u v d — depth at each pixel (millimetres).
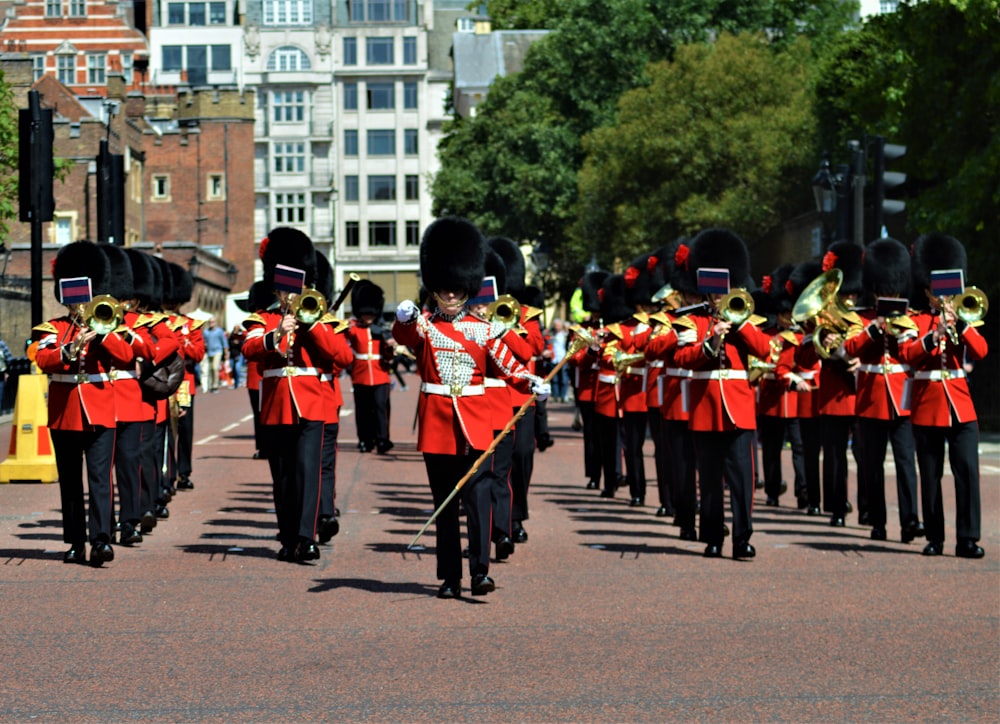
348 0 105938
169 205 86125
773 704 8211
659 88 43531
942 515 13336
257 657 9250
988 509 16641
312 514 12719
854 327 14398
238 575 12109
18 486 18969
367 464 21984
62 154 68000
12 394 34188
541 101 54219
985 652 9414
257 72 103938
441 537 11180
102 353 12617
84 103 86312
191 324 17859
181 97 86375
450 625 10180
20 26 100500
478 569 11203
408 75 104812
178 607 10781
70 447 12641
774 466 17531
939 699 8320
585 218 46500
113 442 12719
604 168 45062
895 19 30484
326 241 104562
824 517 16359
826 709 8109
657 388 16172
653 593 11359
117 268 13883
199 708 8109
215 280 71125
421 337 11297
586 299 20359
